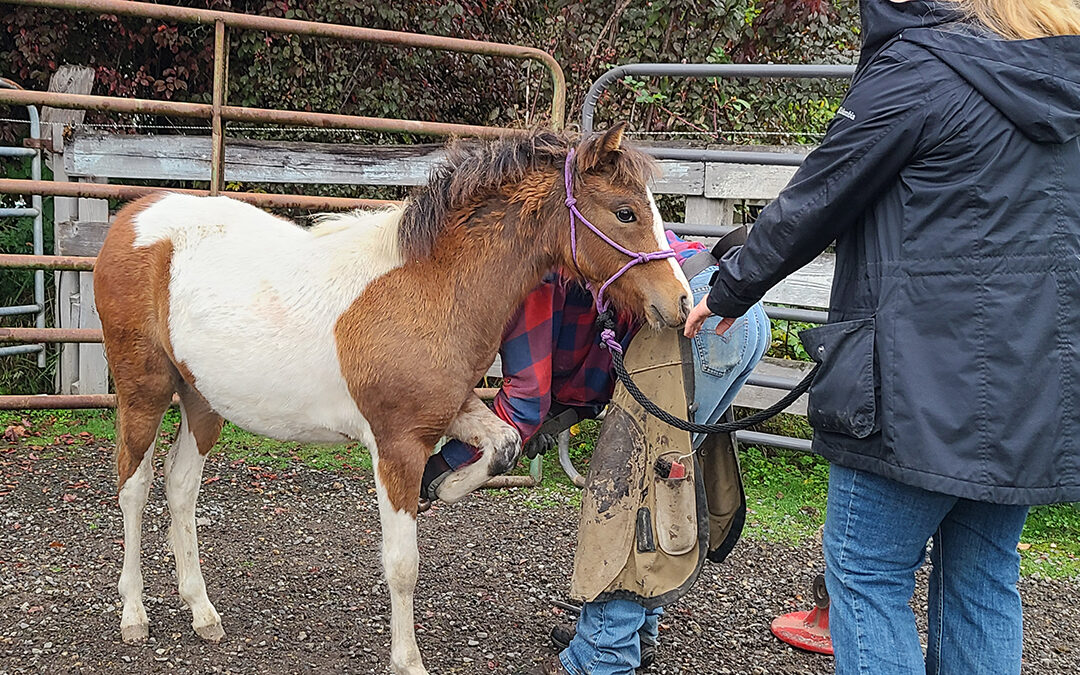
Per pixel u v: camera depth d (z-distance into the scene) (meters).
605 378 2.88
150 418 3.01
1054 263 1.85
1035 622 3.56
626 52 6.55
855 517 2.07
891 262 1.93
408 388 2.58
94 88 6.51
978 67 1.86
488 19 6.98
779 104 6.54
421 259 2.64
